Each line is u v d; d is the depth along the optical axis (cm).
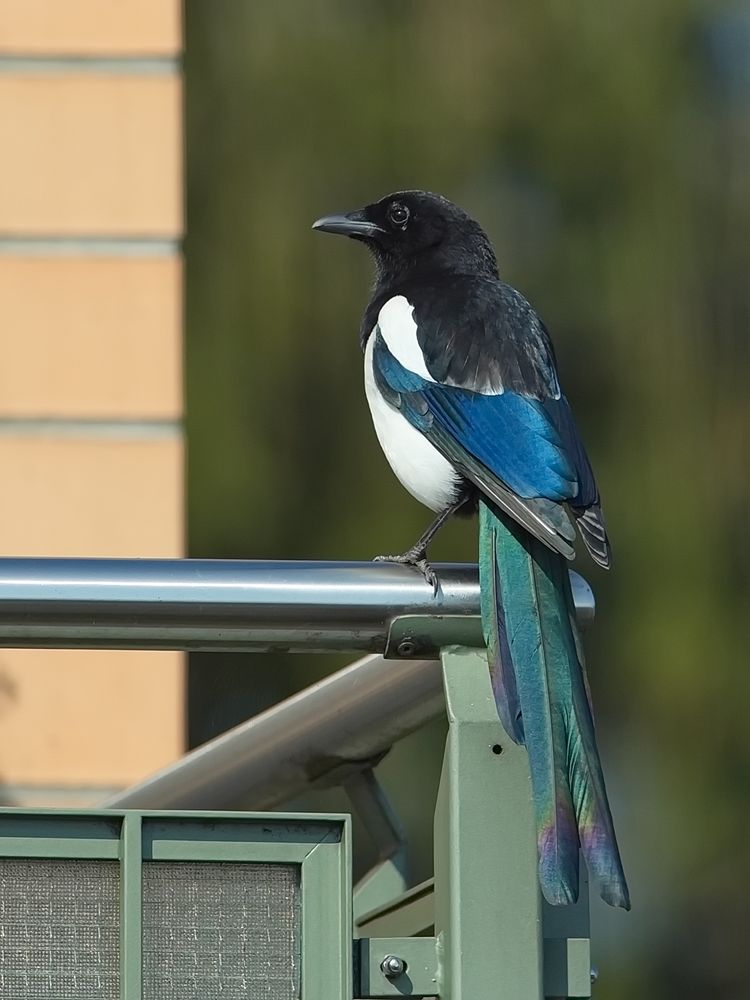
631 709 1983
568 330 2003
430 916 682
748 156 2056
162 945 558
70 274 1073
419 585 596
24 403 1061
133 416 1066
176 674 1030
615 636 1964
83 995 555
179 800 717
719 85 2078
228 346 1866
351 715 678
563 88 2008
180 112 1088
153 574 575
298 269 1894
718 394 2011
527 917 568
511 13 1998
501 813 573
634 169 2016
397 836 757
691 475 1994
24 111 1082
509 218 1992
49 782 1021
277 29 1944
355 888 762
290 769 709
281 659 1642
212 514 1825
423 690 665
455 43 1977
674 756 1983
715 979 2039
